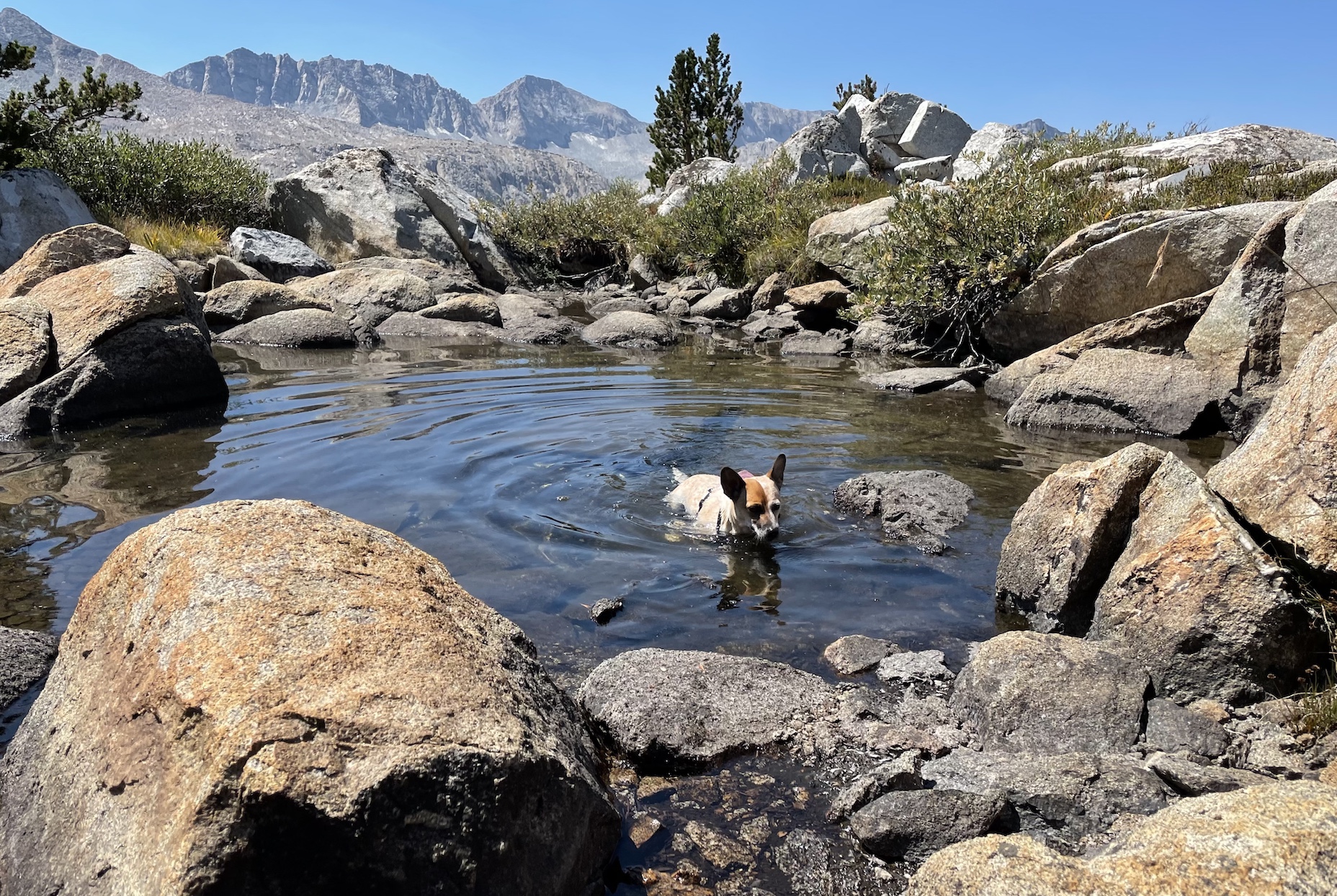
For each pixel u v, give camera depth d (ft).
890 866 9.38
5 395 28.40
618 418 30.40
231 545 10.15
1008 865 7.66
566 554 18.13
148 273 32.14
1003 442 27.63
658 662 13.10
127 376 29.96
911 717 12.34
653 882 9.18
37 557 17.16
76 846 8.29
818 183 73.56
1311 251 26.12
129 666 9.30
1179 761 10.35
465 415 30.37
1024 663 12.42
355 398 33.40
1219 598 12.39
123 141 68.54
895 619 15.57
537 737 8.98
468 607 10.98
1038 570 15.33
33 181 53.88
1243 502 13.62
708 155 101.24
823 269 59.57
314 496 20.95
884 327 49.24
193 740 7.96
